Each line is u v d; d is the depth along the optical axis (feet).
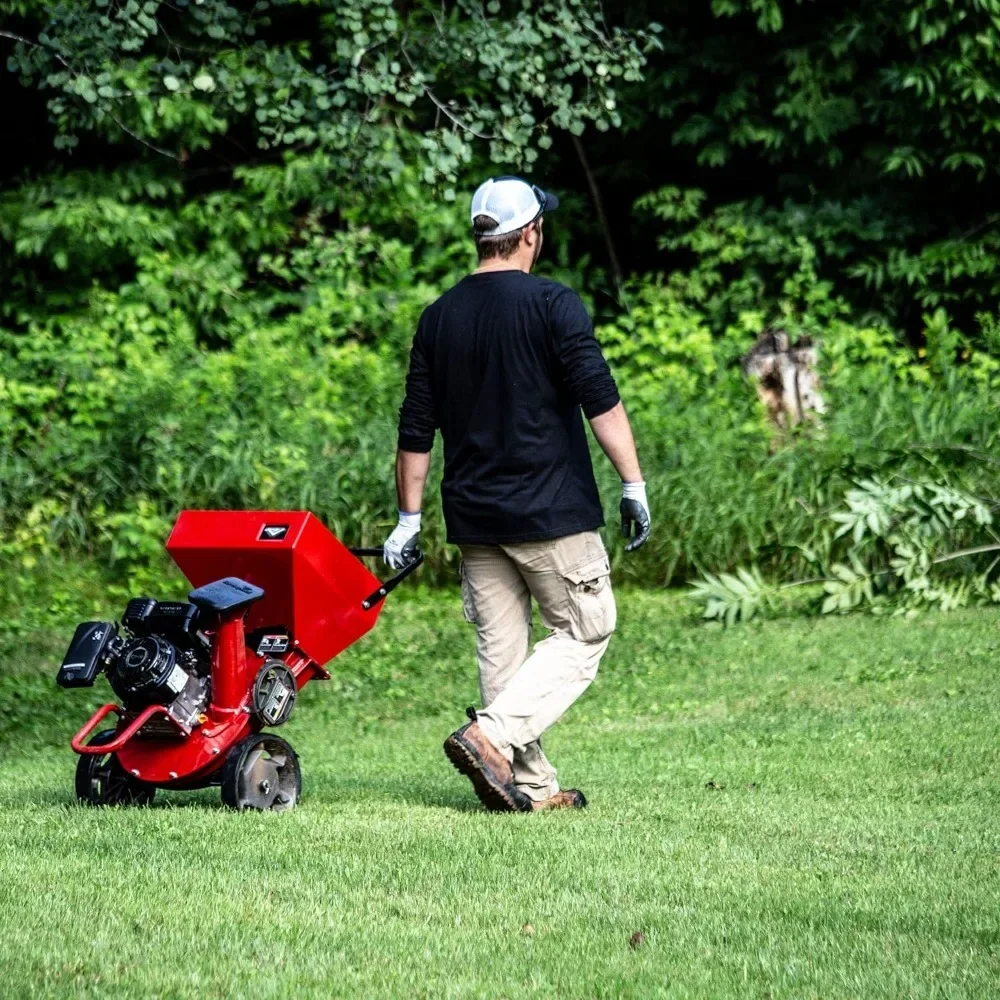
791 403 93.66
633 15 126.82
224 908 24.75
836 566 71.00
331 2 69.00
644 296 122.72
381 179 75.41
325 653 37.11
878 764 41.52
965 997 20.48
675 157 135.95
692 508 83.20
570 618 34.94
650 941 23.17
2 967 21.38
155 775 34.19
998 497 72.69
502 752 34.27
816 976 21.36
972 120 120.67
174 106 110.73
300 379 95.14
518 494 34.09
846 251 124.06
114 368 101.14
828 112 124.06
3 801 37.01
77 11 67.41
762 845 30.58
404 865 28.12
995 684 52.65
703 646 65.67
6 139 127.75
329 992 20.62
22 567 81.56
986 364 96.17
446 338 34.65
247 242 119.44
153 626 34.81
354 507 84.69
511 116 71.46
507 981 21.16
